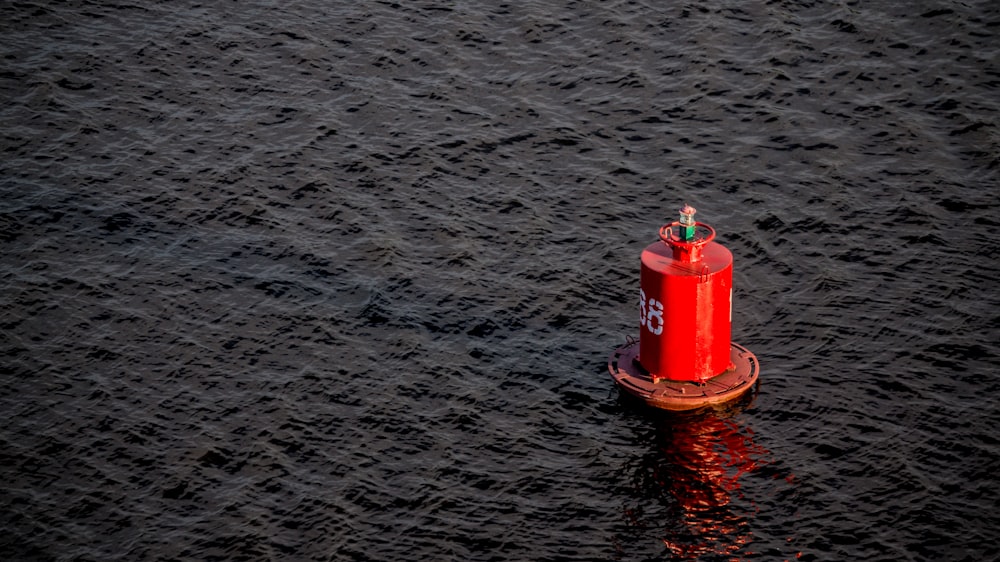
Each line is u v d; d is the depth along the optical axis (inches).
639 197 1368.1
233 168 1425.9
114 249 1301.7
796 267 1248.8
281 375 1129.4
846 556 924.6
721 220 1323.8
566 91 1555.1
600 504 985.5
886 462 1006.4
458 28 1674.5
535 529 964.0
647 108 1517.0
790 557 927.7
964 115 1460.4
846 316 1176.2
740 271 1249.4
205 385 1118.4
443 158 1439.5
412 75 1590.8
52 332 1186.0
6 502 994.7
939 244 1263.5
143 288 1243.8
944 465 999.6
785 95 1523.1
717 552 935.7
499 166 1425.9
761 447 1032.2
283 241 1310.3
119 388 1115.9
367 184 1397.6
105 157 1449.3
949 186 1348.4
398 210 1355.8
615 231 1317.7
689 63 1590.8
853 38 1615.4
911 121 1460.4
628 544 948.6
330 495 997.8
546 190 1385.3
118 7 1731.1
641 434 1053.8
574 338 1173.7
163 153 1455.5
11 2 1729.8
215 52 1637.6
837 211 1323.8
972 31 1606.8
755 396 1085.8
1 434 1063.0
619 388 1105.4
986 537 931.3
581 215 1343.5
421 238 1312.7
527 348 1160.8
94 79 1587.1
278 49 1642.5
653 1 1717.5
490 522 970.7
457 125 1497.3
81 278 1257.4
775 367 1119.6
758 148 1435.8
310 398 1101.7
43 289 1241.4
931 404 1062.4
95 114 1523.1
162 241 1315.2
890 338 1143.6
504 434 1058.1
